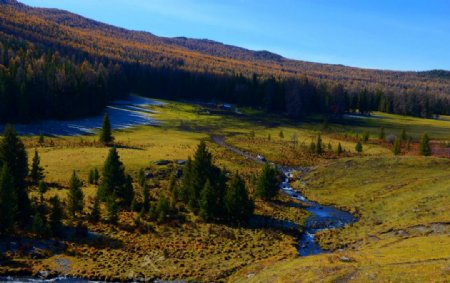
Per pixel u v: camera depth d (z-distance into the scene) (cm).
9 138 5631
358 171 8750
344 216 6719
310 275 3619
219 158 9988
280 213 6650
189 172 6719
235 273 4344
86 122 13725
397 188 7500
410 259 3884
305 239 5644
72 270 4259
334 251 5100
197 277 4247
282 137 13650
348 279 3359
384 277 3275
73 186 5591
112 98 19125
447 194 6425
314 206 7294
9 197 4791
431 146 12619
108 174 6378
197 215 6200
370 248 4800
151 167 8244
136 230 5441
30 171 7156
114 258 4606
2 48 16938
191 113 18400
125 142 11000
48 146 9750
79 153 9019
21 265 4244
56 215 5038
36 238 4850
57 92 13625
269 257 4797
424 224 5341
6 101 12094
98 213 5591
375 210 6719
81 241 4953
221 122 16588
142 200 6500
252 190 7731
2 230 4791
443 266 3325
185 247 5028
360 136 14588
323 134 15000
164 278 4222
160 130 13700
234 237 5441
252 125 16288
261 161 10406
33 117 12825
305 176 9106
